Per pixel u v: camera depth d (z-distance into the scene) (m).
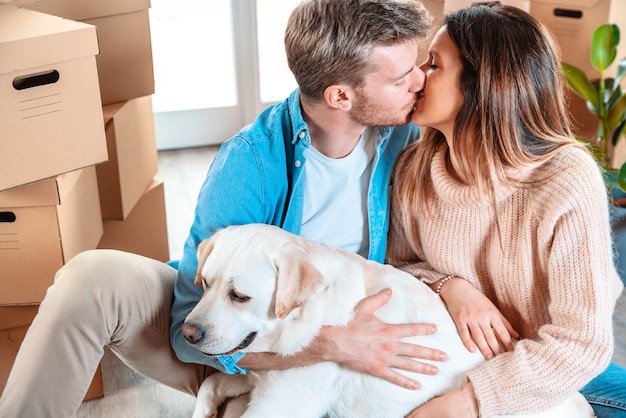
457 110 1.61
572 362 1.50
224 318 1.44
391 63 1.57
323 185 1.80
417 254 1.88
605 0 3.25
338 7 1.55
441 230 1.72
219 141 3.96
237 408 1.66
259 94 3.90
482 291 1.75
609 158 3.13
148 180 2.69
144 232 2.69
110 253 1.72
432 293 1.68
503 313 1.73
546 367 1.51
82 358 1.62
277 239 1.49
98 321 1.61
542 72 1.58
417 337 1.60
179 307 1.67
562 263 1.54
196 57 3.84
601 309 1.51
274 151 1.71
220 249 1.49
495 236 1.65
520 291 1.65
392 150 1.85
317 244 1.60
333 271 1.57
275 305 1.45
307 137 1.71
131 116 2.52
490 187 1.60
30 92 1.86
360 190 1.83
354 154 1.78
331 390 1.61
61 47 1.87
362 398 1.60
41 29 1.89
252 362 1.58
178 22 3.77
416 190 1.74
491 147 1.58
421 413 1.56
